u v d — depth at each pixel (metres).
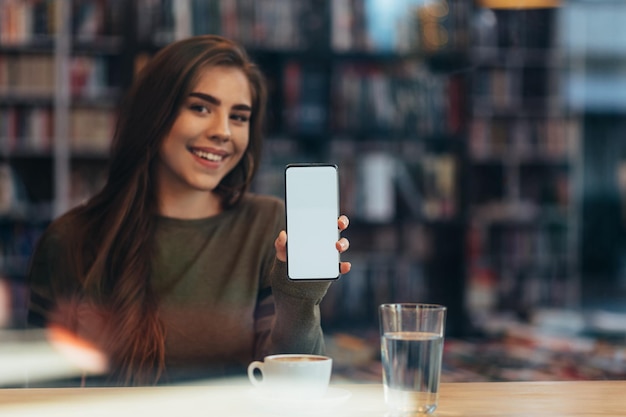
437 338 1.29
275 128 5.30
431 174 5.42
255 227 2.13
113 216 2.05
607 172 6.59
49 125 5.23
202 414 1.35
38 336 2.04
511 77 5.72
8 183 5.21
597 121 6.50
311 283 1.51
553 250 5.75
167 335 2.00
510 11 5.69
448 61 5.45
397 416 1.30
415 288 5.44
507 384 1.58
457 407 1.39
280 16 5.29
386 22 5.35
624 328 4.89
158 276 2.05
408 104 5.39
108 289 2.02
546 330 4.96
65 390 1.51
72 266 2.04
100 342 1.98
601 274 6.53
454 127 5.43
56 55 5.21
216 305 2.04
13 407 1.39
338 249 1.45
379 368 4.19
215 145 2.06
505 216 5.71
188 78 2.05
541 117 5.73
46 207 5.26
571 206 5.76
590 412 1.36
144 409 1.38
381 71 5.42
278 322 1.58
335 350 4.55
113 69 5.25
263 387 1.41
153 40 5.06
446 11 5.40
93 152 5.23
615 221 6.58
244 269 2.08
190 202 2.13
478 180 5.77
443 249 5.50
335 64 5.37
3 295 5.11
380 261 5.43
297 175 1.46
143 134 2.07
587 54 6.33
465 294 5.44
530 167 5.78
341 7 5.32
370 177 5.38
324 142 5.39
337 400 1.37
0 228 5.19
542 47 5.71
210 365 2.01
